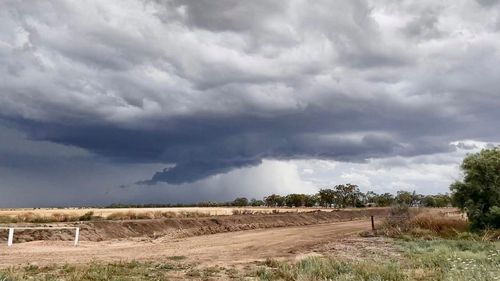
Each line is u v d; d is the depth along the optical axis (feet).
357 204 489.67
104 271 51.78
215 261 67.36
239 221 178.60
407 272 52.47
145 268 57.57
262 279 50.49
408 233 103.96
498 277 45.42
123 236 121.80
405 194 119.96
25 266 55.98
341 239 102.37
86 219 149.38
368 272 50.03
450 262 58.03
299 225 189.26
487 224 103.04
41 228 94.17
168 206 501.56
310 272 51.55
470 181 105.40
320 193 503.20
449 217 115.24
